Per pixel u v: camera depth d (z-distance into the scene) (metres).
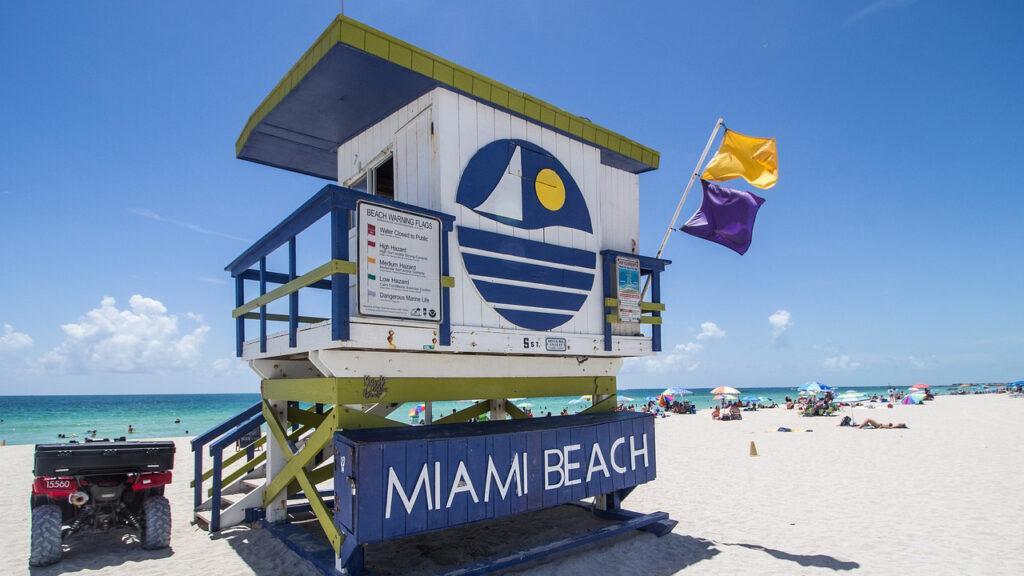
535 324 6.14
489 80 5.97
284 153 7.88
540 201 6.41
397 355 5.46
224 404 118.25
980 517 8.02
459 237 5.57
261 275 6.70
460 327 5.46
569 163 6.82
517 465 5.39
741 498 9.59
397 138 6.33
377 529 4.46
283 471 6.59
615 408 7.69
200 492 7.91
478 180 5.83
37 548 6.00
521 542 6.76
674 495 9.89
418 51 5.43
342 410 5.11
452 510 4.88
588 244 6.90
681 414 40.81
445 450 4.90
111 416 72.50
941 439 18.17
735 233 7.95
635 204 8.10
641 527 7.09
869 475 11.64
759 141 8.34
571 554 6.27
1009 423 24.75
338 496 4.72
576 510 8.04
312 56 5.38
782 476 11.74
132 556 6.39
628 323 7.37
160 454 6.70
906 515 8.21
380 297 4.82
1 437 42.62
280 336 6.03
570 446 5.92
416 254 5.12
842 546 6.74
